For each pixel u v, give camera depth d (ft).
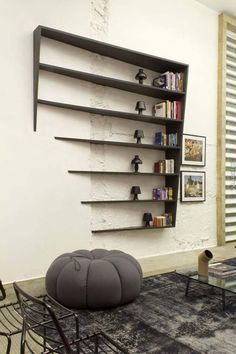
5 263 9.89
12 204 10.03
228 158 16.81
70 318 7.27
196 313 7.72
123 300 8.03
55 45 10.92
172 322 7.22
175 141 13.46
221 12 16.02
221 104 15.83
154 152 13.75
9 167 9.98
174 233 14.40
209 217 15.84
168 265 12.20
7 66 9.91
